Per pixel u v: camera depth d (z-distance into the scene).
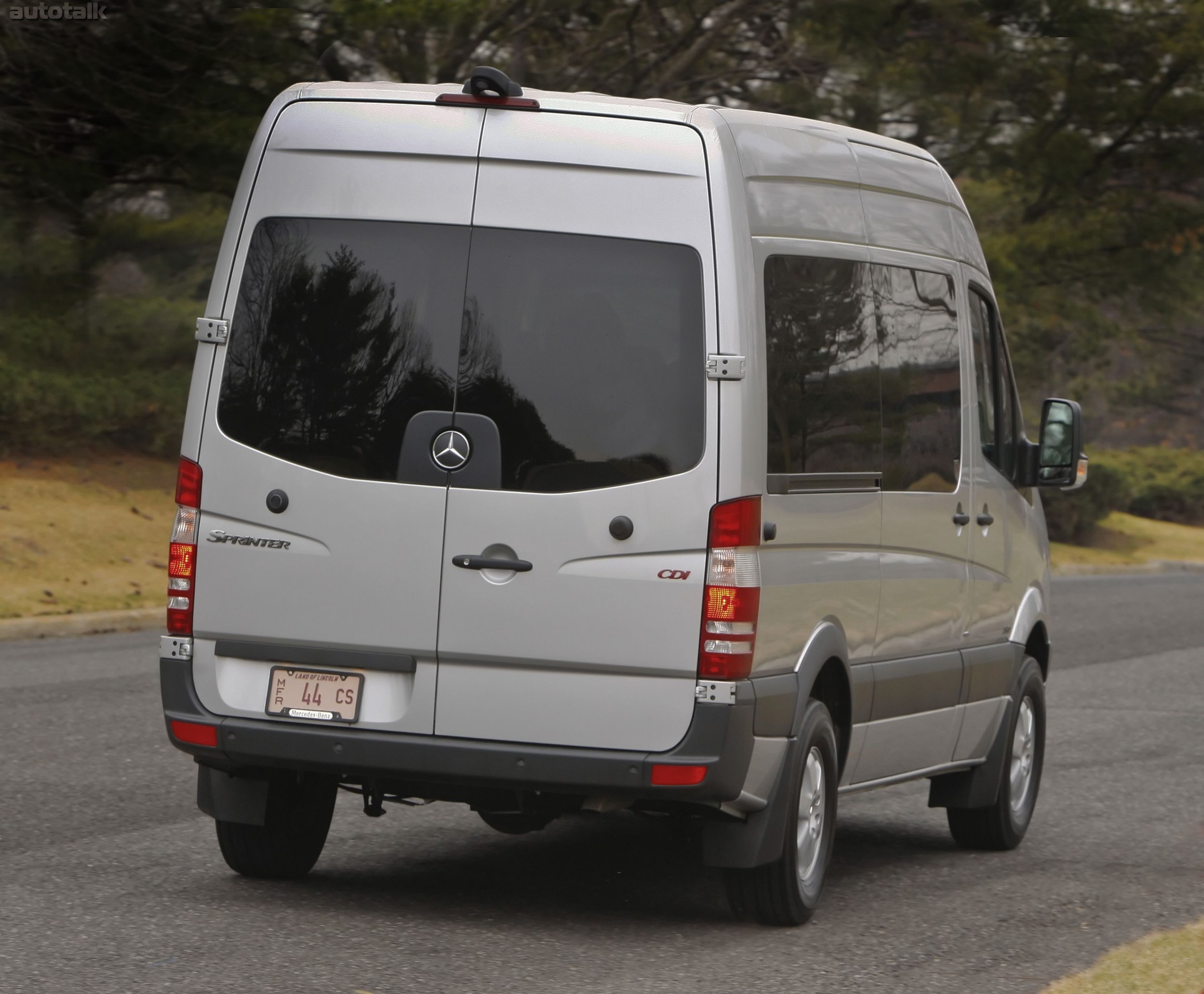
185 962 10.12
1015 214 58.31
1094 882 13.72
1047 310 57.97
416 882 12.64
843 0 47.50
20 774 16.28
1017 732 15.46
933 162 14.20
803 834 11.71
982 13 53.31
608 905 12.17
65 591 30.92
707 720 10.48
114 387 42.00
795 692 11.14
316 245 11.17
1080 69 55.22
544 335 10.83
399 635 10.83
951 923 12.07
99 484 39.31
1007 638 15.13
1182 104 55.44
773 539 10.87
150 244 46.25
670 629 10.52
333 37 40.12
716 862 11.11
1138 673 28.98
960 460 13.98
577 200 10.91
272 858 12.27
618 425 10.69
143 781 16.12
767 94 48.50
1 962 10.00
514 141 10.99
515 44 43.19
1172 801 17.56
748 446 10.63
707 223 10.75
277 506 11.02
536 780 10.62
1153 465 83.50
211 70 41.91
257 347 11.17
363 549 10.89
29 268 44.38
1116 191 59.28
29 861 12.77
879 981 10.38
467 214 11.00
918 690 13.19
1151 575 57.03
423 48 41.62
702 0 46.53
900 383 12.88
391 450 10.92
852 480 11.99
